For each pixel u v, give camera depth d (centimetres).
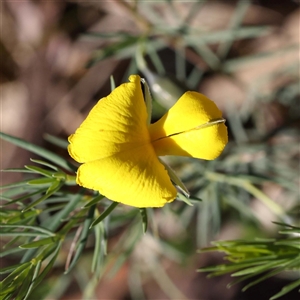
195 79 29
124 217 21
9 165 32
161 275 33
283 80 31
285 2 32
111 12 33
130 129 16
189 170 24
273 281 31
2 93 34
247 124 31
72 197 19
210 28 32
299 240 18
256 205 31
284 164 28
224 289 32
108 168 16
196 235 31
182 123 17
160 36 26
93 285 25
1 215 19
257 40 32
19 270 18
